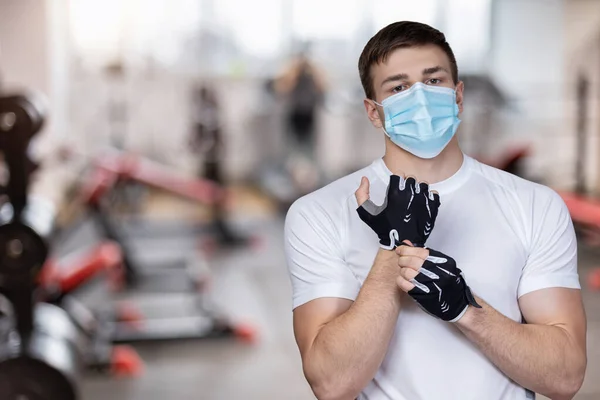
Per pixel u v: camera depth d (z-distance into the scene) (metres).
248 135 11.22
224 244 7.48
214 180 7.54
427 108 1.37
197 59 11.09
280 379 4.00
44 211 3.27
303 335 1.43
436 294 1.25
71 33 9.94
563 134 9.73
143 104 10.87
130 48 10.70
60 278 4.20
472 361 1.39
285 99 9.80
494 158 8.40
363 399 1.44
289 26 11.19
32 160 3.23
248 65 11.27
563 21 10.10
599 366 3.95
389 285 1.32
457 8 10.77
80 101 10.28
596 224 4.95
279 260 6.91
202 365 4.23
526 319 1.42
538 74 10.35
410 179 1.30
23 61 7.47
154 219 8.72
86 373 4.07
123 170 6.18
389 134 1.43
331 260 1.44
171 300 5.49
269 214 9.26
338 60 11.22
